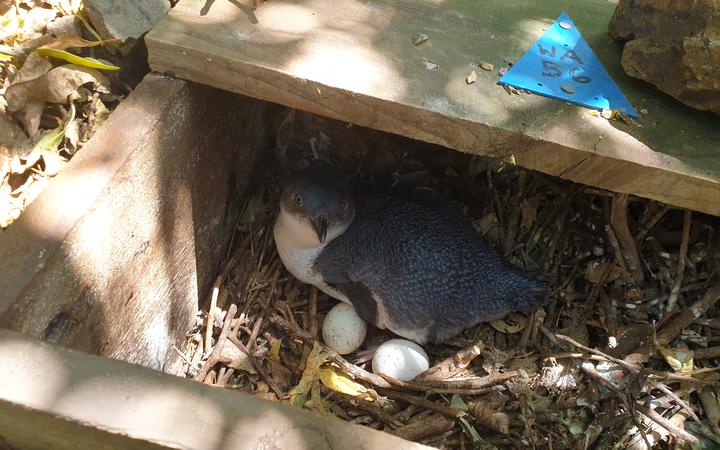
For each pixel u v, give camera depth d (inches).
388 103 26.3
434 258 31.7
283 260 33.5
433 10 29.8
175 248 30.0
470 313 31.9
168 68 27.6
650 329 31.0
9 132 27.5
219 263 35.0
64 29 30.2
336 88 26.4
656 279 33.1
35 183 26.8
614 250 33.0
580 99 27.0
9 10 30.2
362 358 32.5
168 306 30.5
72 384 19.4
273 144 37.8
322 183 31.6
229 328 33.0
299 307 34.3
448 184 37.1
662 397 29.9
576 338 32.1
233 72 27.0
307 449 18.7
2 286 21.4
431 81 27.0
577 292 33.6
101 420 18.9
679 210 34.0
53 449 21.7
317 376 31.2
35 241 22.3
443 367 31.3
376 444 18.9
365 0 29.7
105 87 29.1
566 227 34.6
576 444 28.8
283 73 26.5
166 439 18.7
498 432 29.7
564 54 28.7
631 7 28.0
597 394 29.6
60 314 23.0
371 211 33.1
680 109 27.2
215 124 30.9
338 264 32.2
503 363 31.8
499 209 35.7
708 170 25.6
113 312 26.1
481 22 29.6
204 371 31.7
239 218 36.2
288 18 28.5
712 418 29.8
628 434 29.1
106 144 25.0
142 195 26.4
